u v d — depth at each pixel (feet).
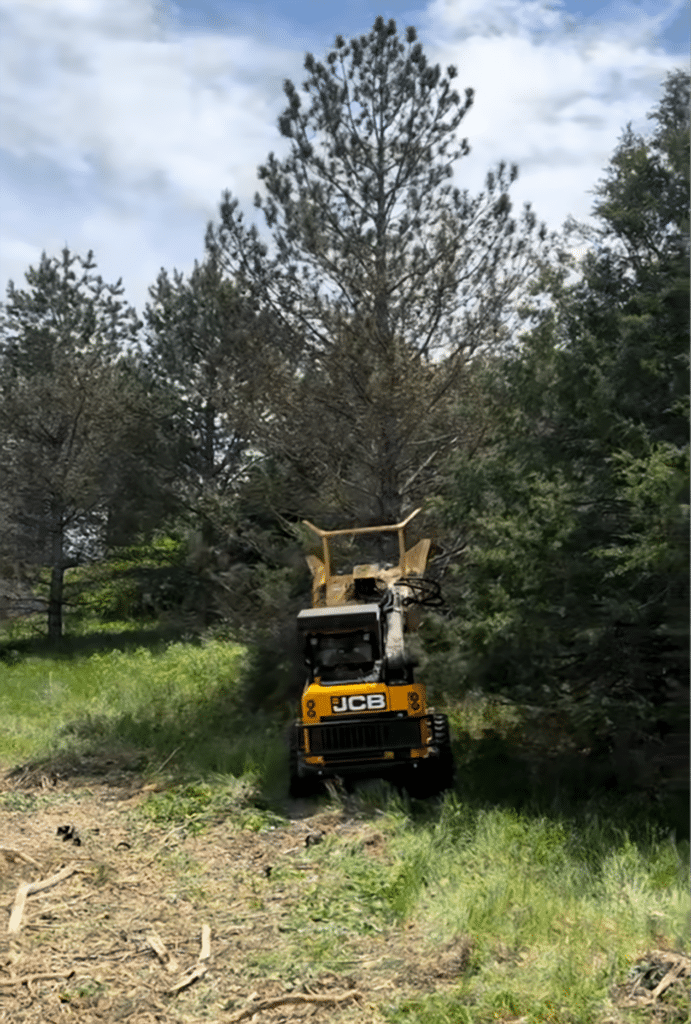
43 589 85.97
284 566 48.37
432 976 18.21
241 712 45.29
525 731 34.04
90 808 31.35
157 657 64.23
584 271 32.68
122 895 23.38
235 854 26.25
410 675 32.45
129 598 90.79
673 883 21.29
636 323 29.63
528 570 29.32
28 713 47.09
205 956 19.48
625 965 17.92
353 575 38.29
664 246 31.40
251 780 33.24
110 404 79.46
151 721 43.14
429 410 45.27
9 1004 17.61
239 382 48.06
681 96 30.68
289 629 45.85
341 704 30.89
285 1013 17.11
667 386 29.89
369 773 33.19
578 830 25.62
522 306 34.81
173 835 27.96
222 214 48.55
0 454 80.59
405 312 48.01
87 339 98.43
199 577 68.08
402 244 47.44
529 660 30.40
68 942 20.45
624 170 31.65
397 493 47.78
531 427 33.71
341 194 49.14
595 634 27.68
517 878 22.06
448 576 43.27
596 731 29.37
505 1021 16.28
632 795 28.35
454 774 31.60
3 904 22.82
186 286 85.76
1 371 98.12
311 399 46.57
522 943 19.11
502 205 47.98
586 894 21.13
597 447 30.32
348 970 18.65
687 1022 15.76
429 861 23.61
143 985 18.37
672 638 26.99
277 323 48.70
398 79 48.93
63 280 103.60
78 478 78.13
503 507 32.12
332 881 23.53
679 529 24.89
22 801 32.07
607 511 29.73
